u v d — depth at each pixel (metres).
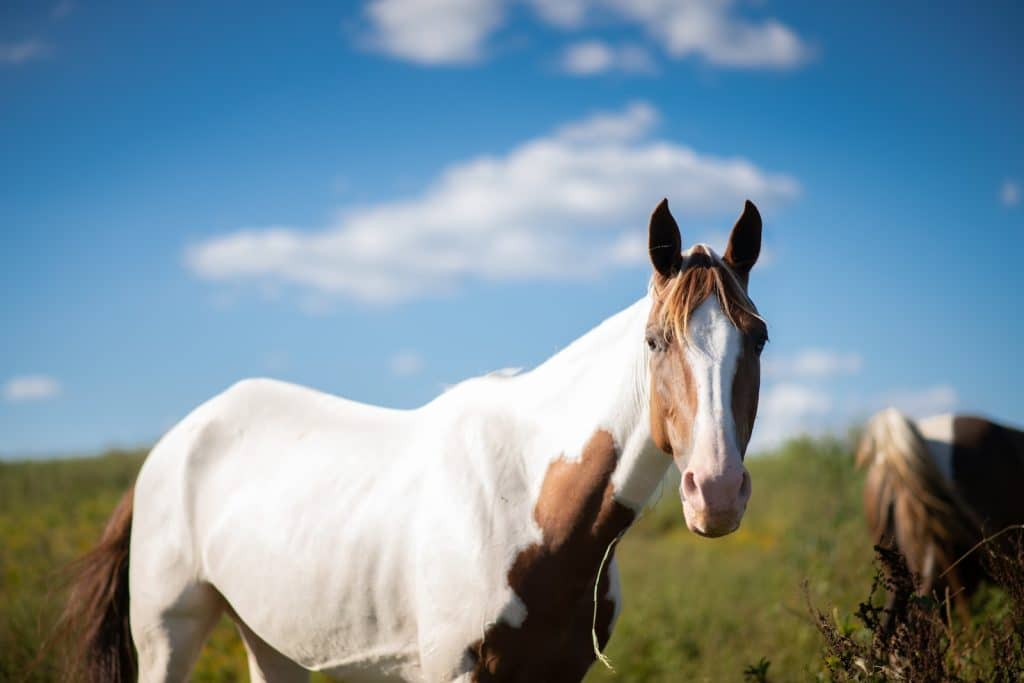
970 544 4.62
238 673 4.91
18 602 5.38
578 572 2.73
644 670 5.25
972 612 4.39
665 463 2.69
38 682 4.50
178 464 3.56
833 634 3.03
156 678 3.46
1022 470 4.82
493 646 2.70
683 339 2.40
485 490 2.80
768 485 11.61
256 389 3.68
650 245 2.59
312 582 3.04
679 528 11.30
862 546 5.97
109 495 10.77
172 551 3.46
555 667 2.77
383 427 3.27
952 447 4.89
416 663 2.92
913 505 4.66
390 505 2.96
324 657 3.12
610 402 2.71
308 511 3.12
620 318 2.84
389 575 2.89
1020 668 2.88
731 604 6.59
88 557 3.72
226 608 3.56
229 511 3.35
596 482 2.70
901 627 2.97
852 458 9.34
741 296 2.49
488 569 2.71
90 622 3.64
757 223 2.65
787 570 6.74
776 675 4.59
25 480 11.39
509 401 2.98
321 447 3.31
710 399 2.33
